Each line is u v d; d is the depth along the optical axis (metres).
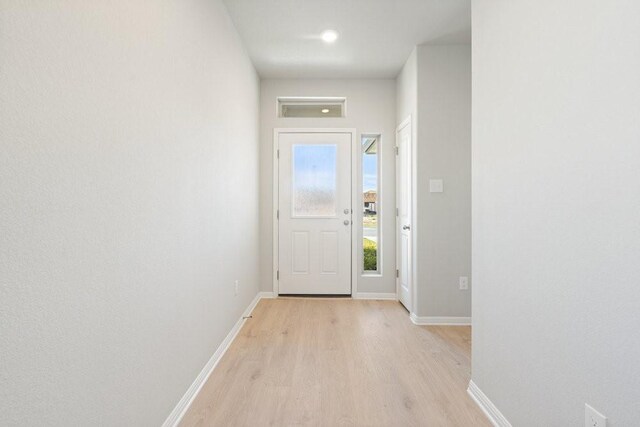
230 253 2.85
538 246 1.44
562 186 1.29
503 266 1.72
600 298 1.11
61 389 0.99
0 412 0.81
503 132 1.71
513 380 1.63
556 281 1.33
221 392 2.07
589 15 1.16
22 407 0.87
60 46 0.98
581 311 1.20
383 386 2.14
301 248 4.29
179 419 1.79
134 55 1.37
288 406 1.92
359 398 2.01
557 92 1.32
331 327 3.22
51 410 0.95
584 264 1.18
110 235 1.22
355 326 3.25
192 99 2.01
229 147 2.82
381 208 4.23
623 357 1.03
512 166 1.63
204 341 2.21
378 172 4.36
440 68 3.35
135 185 1.38
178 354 1.80
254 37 3.22
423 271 3.33
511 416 1.64
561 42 1.29
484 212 1.91
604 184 1.10
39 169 0.91
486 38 1.88
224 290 2.67
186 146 1.92
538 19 1.43
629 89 1.01
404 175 3.86
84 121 1.08
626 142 1.02
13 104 0.83
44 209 0.93
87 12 1.09
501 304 1.74
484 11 1.90
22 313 0.86
